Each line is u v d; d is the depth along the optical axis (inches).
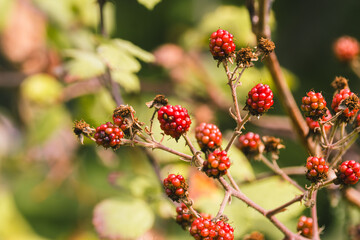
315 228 21.5
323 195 28.2
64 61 32.8
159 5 38.4
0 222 38.6
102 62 25.8
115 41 24.6
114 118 20.8
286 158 31.0
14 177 40.1
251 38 29.0
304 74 42.7
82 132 20.7
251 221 24.7
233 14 30.9
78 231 36.5
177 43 36.2
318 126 22.5
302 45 43.7
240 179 25.0
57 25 31.7
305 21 44.8
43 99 29.7
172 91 32.4
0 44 33.1
